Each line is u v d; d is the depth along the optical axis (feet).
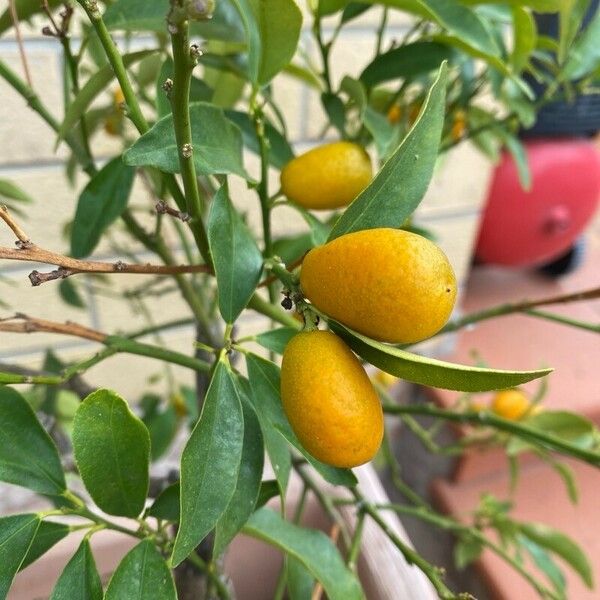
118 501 0.57
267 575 1.11
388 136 0.72
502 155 1.83
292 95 1.42
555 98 0.99
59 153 1.20
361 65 1.45
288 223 1.54
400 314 0.40
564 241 2.06
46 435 0.59
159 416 1.24
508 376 0.38
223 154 0.57
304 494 0.95
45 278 0.47
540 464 1.99
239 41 0.69
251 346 1.75
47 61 1.14
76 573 0.56
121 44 1.16
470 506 1.83
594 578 1.68
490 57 0.73
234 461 0.50
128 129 1.07
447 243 1.94
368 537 0.97
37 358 1.48
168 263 0.81
